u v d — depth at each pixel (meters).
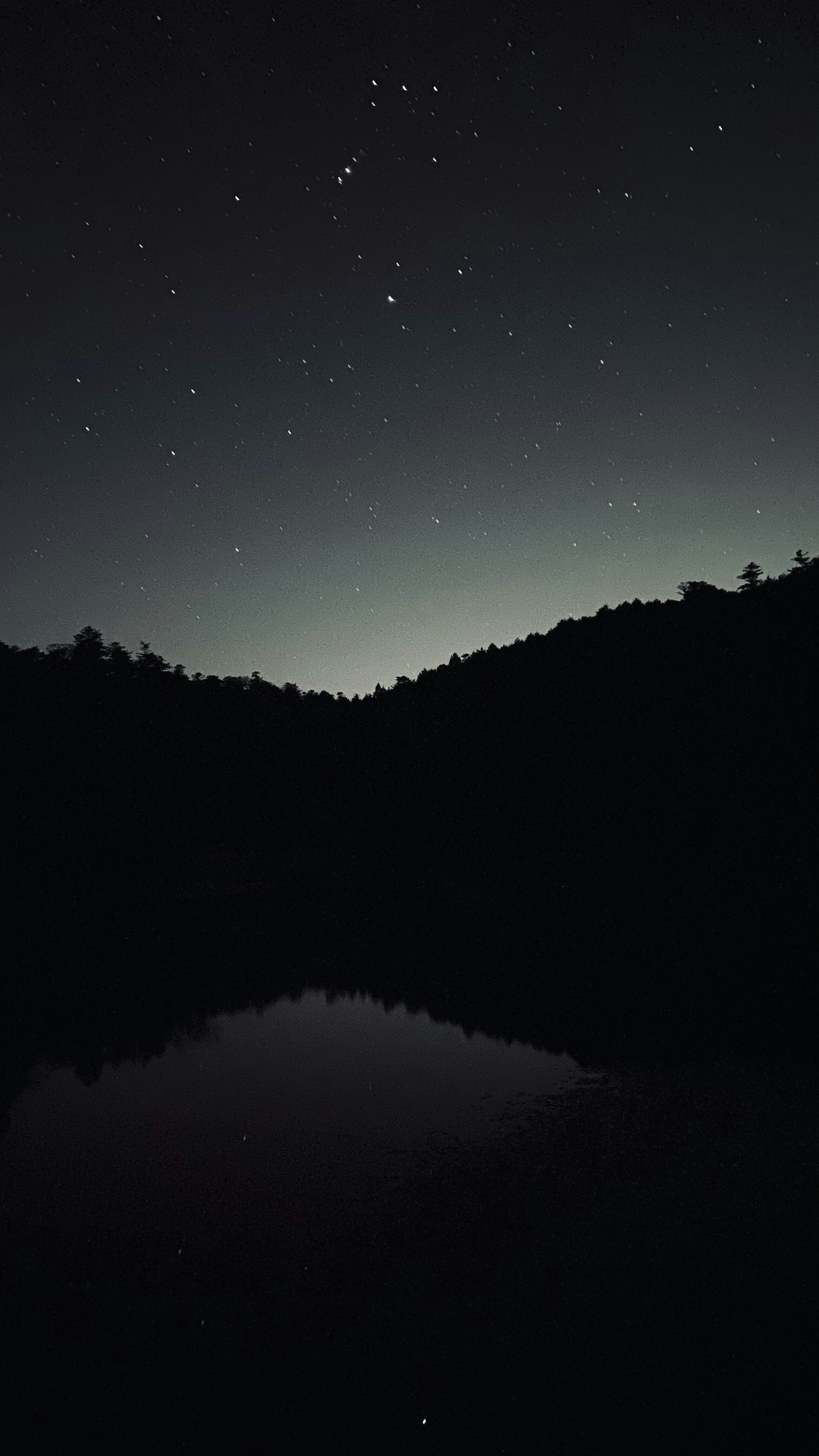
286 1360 3.29
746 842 22.12
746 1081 6.20
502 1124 5.71
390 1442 2.84
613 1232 4.05
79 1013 10.06
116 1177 5.28
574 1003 9.26
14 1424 3.02
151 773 29.95
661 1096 5.98
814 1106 5.54
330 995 10.56
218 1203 4.77
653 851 23.62
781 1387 2.95
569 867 23.42
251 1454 2.82
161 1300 3.79
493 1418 2.90
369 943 14.47
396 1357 3.26
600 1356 3.17
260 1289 3.82
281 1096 6.74
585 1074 6.73
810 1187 4.32
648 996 9.35
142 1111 6.59
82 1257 4.24
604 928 14.51
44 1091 7.27
